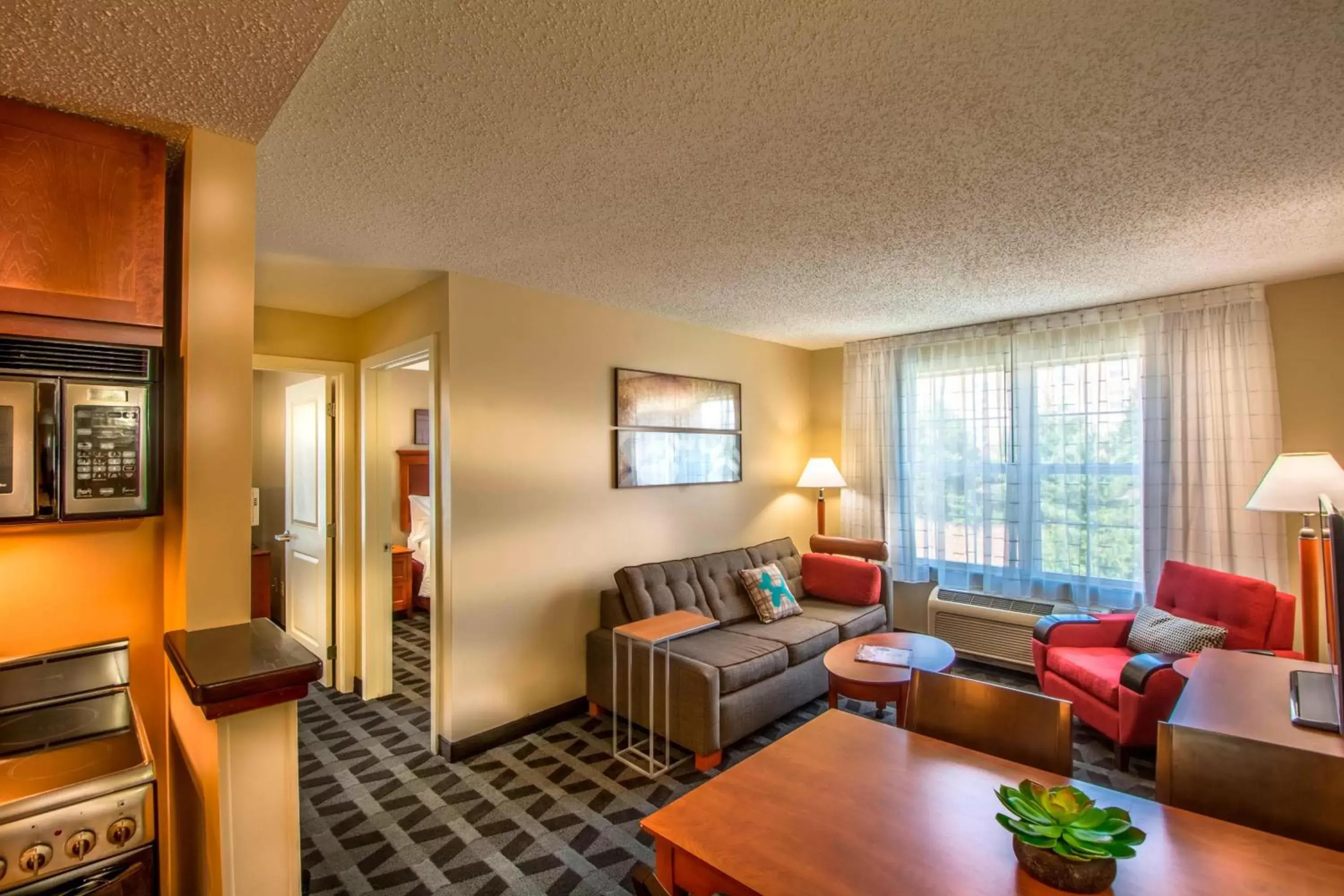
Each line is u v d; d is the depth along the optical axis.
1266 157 1.93
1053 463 4.02
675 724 2.96
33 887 1.10
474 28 1.28
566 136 1.75
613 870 2.15
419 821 2.44
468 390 3.05
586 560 3.57
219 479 1.53
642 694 3.14
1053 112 1.67
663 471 4.02
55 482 1.35
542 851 2.25
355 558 3.86
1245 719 1.67
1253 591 2.89
